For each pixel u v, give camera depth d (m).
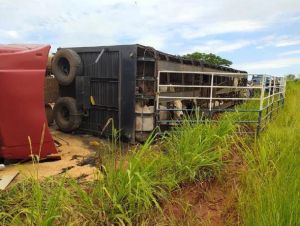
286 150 6.40
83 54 9.13
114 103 8.58
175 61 9.48
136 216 4.29
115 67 8.45
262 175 5.20
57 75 9.34
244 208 4.42
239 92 17.56
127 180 4.48
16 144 6.20
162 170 5.28
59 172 6.01
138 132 8.23
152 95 8.22
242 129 8.75
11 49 6.25
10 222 3.96
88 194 4.62
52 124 10.52
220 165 5.83
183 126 7.08
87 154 7.23
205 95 12.20
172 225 4.34
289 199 3.91
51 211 3.57
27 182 4.90
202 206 5.02
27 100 6.20
